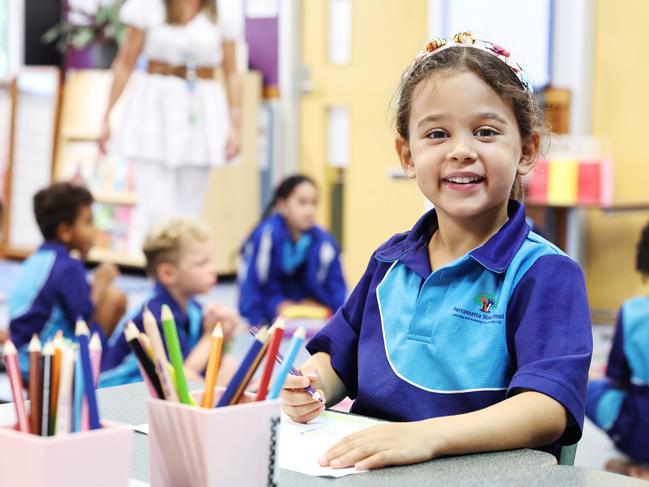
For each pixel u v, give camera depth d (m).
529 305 0.93
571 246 4.14
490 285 0.96
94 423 0.67
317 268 3.53
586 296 0.95
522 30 4.18
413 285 1.02
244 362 0.72
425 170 0.99
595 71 4.14
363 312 1.06
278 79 5.05
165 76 4.42
